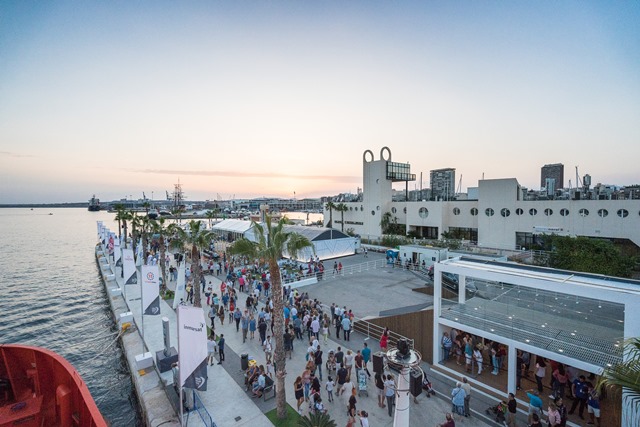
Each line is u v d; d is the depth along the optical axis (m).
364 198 63.03
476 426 11.05
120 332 21.06
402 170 62.88
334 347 16.86
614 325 13.02
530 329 13.36
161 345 18.34
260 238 12.02
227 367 15.03
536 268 14.42
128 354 17.88
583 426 10.81
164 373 14.66
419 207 53.81
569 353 11.57
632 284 11.82
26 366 12.75
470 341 15.12
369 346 16.98
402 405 7.32
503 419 11.21
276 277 11.62
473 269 14.25
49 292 38.09
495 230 43.97
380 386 11.96
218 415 11.79
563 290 11.67
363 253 44.34
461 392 11.53
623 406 9.22
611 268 27.12
